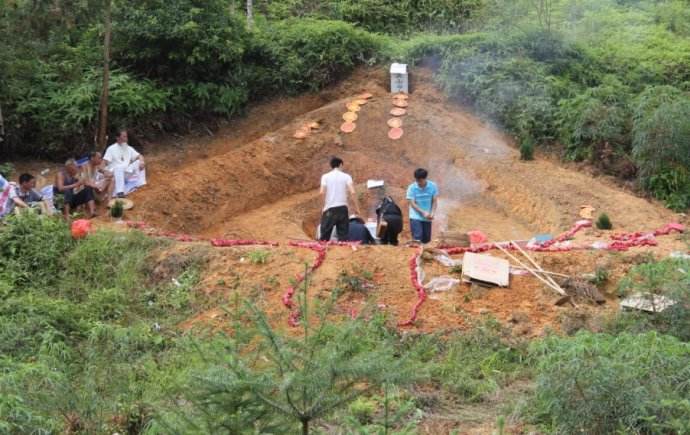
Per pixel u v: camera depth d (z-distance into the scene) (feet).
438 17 79.61
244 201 57.98
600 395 26.55
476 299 39.11
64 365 33.24
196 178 57.16
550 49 67.56
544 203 54.24
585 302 39.17
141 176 54.70
